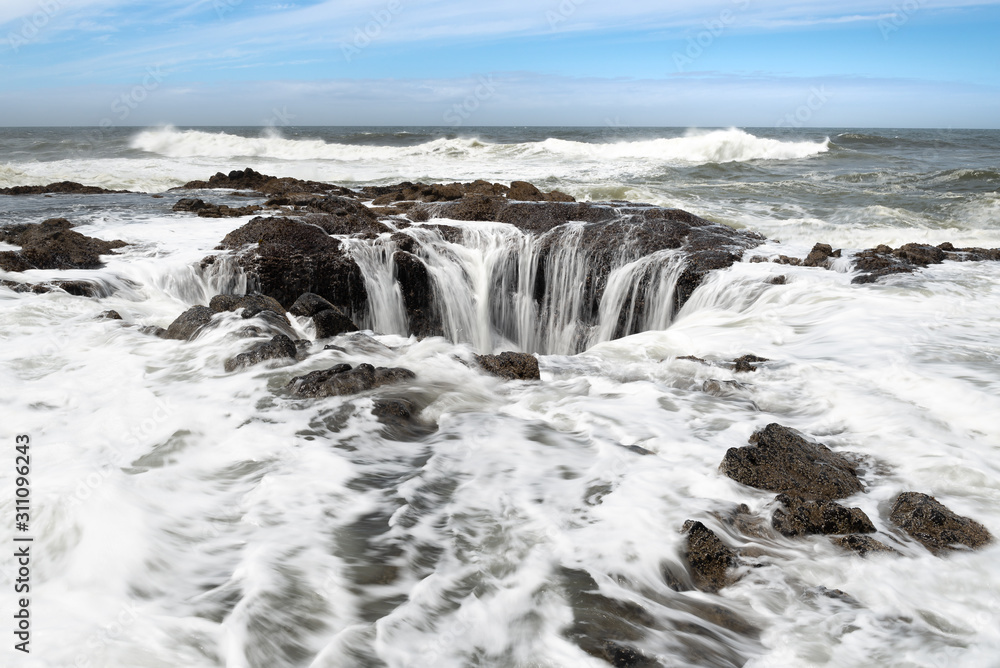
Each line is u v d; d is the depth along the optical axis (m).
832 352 7.34
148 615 3.02
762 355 7.43
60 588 3.18
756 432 5.04
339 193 17.83
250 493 4.19
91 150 40.25
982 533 3.91
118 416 5.21
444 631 3.02
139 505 3.88
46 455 4.54
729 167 32.44
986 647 3.05
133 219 13.03
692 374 6.79
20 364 6.33
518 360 6.76
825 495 4.36
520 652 2.92
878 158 38.19
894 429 5.31
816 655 3.00
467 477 4.54
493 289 12.13
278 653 2.85
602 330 11.66
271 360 6.39
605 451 4.93
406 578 3.40
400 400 5.66
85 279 8.99
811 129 124.62
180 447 4.76
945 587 3.51
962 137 89.12
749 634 3.15
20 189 18.30
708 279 10.64
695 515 4.03
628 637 3.02
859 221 18.50
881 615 3.28
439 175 28.80
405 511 4.02
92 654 2.74
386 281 11.02
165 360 6.53
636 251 11.56
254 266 10.12
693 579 3.55
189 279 9.79
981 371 6.40
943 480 4.55
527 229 12.77
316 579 3.33
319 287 10.41
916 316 8.35
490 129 115.25
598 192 21.92
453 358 6.86
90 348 6.84
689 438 5.18
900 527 4.04
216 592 3.19
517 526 3.90
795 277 10.16
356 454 4.79
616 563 3.54
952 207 20.20
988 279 10.04
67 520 3.66
